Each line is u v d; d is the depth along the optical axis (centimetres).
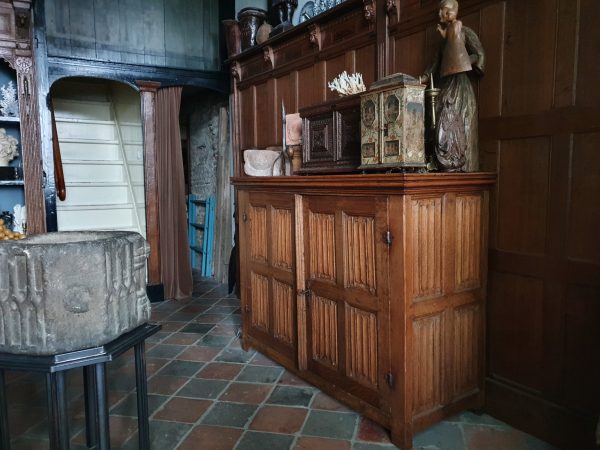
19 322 155
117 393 271
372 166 226
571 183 202
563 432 209
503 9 222
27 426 238
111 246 166
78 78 586
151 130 464
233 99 467
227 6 491
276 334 302
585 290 200
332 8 318
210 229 582
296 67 370
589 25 192
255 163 353
